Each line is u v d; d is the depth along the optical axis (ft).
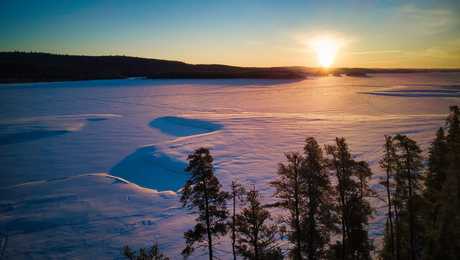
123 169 124.98
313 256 34.12
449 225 33.37
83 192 91.30
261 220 31.17
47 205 82.38
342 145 36.04
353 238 36.96
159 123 228.43
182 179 109.29
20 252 60.75
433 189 39.50
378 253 49.01
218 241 59.77
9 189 94.43
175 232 66.90
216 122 216.13
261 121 218.59
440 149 41.42
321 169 33.37
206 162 30.60
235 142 155.02
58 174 118.32
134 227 69.62
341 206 36.14
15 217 75.31
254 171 109.19
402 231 40.40
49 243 63.67
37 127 200.95
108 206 81.30
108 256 58.90
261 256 31.09
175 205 81.51
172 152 135.64
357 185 35.96
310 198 32.81
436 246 35.24
